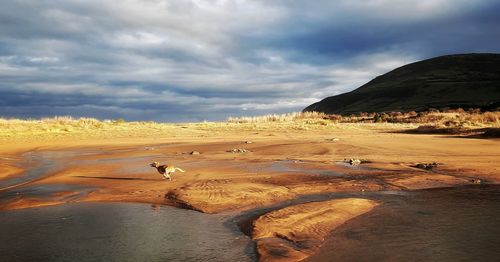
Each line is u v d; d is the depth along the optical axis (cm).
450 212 959
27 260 684
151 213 971
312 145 2467
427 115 6631
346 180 1343
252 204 1044
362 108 14162
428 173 1456
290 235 793
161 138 3694
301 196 1143
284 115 7231
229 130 4516
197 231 832
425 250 711
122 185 1294
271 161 1842
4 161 2020
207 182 1302
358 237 780
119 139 3638
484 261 663
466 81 13962
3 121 5184
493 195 1140
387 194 1162
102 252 716
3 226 867
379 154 2072
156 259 684
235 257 692
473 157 1886
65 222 896
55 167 1792
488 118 5075
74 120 5466
